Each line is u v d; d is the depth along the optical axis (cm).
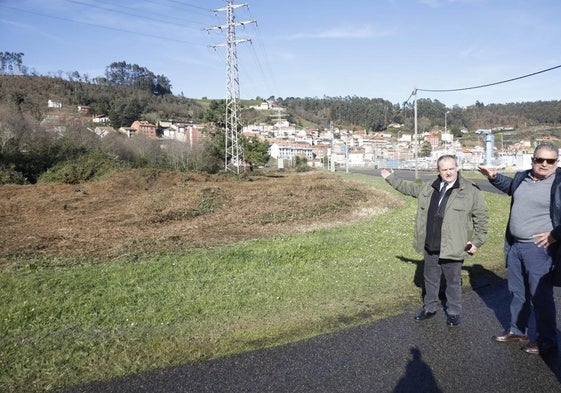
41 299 608
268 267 787
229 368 407
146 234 1149
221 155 4106
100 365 415
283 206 1672
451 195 509
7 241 1044
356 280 699
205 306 582
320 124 18925
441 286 653
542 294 439
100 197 1906
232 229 1262
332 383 378
